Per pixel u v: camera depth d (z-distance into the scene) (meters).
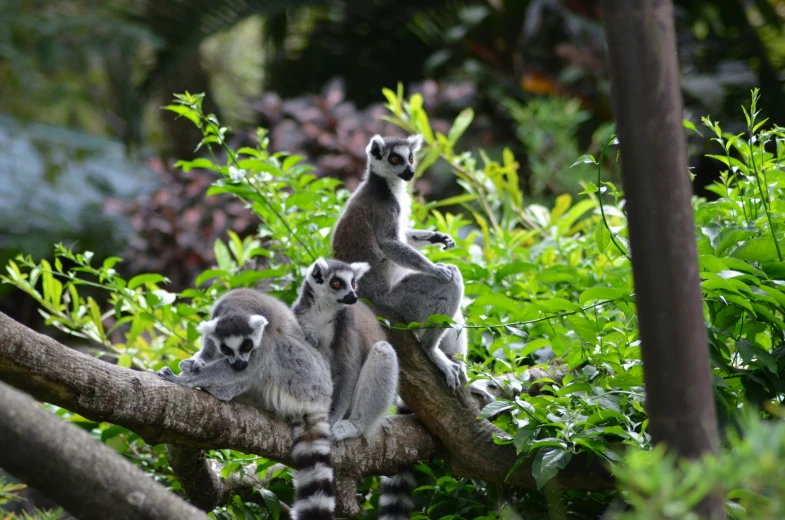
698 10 27.45
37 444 4.63
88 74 36.75
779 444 3.64
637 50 4.86
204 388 8.02
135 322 11.30
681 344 4.82
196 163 10.99
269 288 12.38
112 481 4.86
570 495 9.37
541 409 8.52
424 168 13.99
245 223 19.05
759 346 8.26
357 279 9.82
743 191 10.07
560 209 14.20
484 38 28.00
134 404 7.01
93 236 26.09
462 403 9.43
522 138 20.23
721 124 23.67
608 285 10.58
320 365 8.94
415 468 10.30
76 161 31.92
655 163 4.85
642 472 3.71
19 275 11.17
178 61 29.58
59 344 6.71
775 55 27.11
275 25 30.53
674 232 4.85
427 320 9.71
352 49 30.70
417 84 28.05
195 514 5.15
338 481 8.95
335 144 19.42
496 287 11.61
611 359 8.89
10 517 8.17
